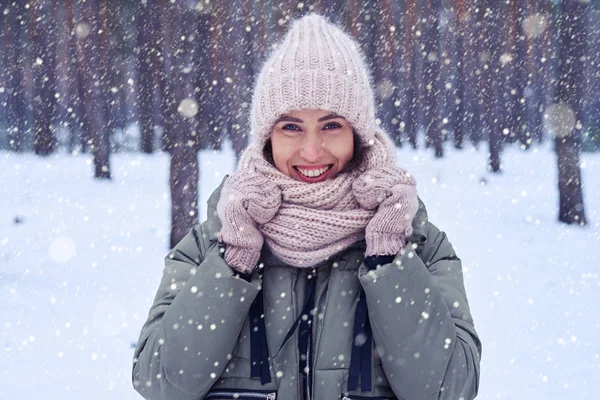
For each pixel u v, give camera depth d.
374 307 2.14
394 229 2.18
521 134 30.44
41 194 18.91
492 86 23.58
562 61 14.00
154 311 2.34
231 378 2.26
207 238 2.40
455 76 28.28
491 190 18.38
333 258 2.28
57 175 23.92
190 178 10.96
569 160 13.77
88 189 20.17
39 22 27.17
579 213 13.59
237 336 2.20
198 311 2.15
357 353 2.19
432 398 2.17
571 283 8.55
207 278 2.17
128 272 9.38
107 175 23.06
